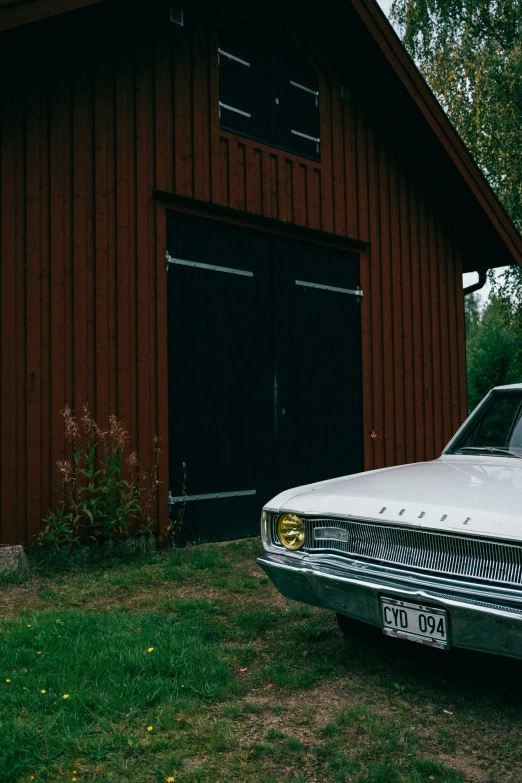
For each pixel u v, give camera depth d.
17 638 3.56
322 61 8.34
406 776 2.43
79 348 5.99
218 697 3.07
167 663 3.27
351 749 2.63
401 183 9.30
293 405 7.68
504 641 2.61
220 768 2.49
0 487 5.45
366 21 8.14
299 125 8.05
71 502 5.73
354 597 3.08
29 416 5.65
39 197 5.82
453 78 21.27
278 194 7.70
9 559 5.05
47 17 5.36
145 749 2.59
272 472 7.40
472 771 2.49
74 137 6.08
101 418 6.09
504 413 4.11
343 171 8.51
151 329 6.49
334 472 8.05
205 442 6.84
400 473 3.75
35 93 5.86
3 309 5.55
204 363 6.89
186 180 6.86
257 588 4.96
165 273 6.62
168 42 6.82
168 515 6.47
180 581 5.14
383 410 8.76
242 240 7.32
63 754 2.55
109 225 6.27
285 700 3.08
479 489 3.11
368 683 3.26
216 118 7.15
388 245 9.02
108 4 6.38
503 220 9.91
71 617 3.90
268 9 7.81
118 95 6.41
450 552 2.84
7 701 2.90
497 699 3.06
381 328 8.84
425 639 2.83
